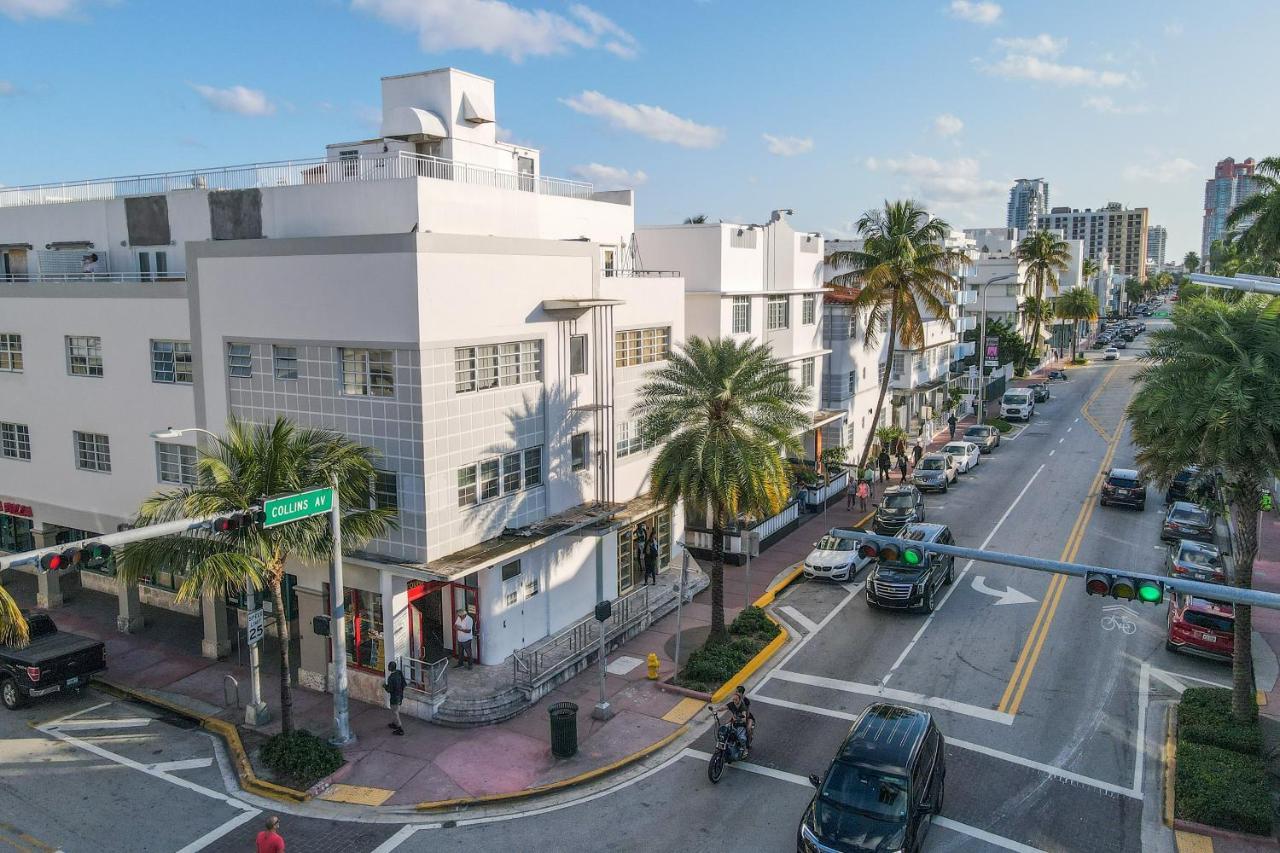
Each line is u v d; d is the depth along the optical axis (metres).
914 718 16.86
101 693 23.11
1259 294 22.45
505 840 16.36
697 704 21.69
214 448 23.78
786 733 20.09
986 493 43.66
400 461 20.92
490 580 23.08
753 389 23.53
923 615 27.45
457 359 21.47
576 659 23.55
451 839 16.44
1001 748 19.17
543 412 24.53
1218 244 82.75
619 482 28.47
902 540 17.70
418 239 19.89
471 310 21.61
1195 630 23.58
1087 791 17.50
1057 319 114.88
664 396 24.45
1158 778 17.97
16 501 29.48
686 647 25.27
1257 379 17.98
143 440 25.84
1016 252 99.38
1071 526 37.16
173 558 18.81
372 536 20.22
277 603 19.31
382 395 21.06
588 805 17.48
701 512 23.80
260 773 18.69
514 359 23.52
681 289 31.27
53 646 22.53
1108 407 72.25
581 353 26.25
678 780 18.31
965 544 34.91
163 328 24.86
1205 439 17.97
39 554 12.55
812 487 39.91
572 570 26.22
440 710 20.97
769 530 34.97
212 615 24.69
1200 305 20.81
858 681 22.73
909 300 42.59
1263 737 18.67
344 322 21.14
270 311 22.30
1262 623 26.28
